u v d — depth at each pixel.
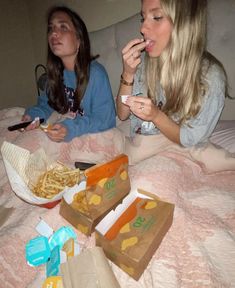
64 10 1.36
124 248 0.73
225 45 1.33
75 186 0.91
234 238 0.85
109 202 0.86
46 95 1.59
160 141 1.17
